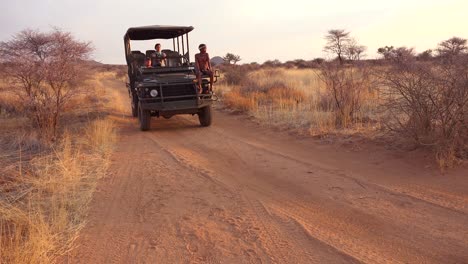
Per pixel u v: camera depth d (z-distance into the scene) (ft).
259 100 53.78
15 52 34.14
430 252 13.01
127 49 48.55
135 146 32.48
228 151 29.07
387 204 17.16
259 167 24.20
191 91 39.86
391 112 26.11
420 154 22.75
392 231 14.65
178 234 15.15
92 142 31.04
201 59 41.55
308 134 32.14
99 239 14.90
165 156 28.32
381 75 28.19
